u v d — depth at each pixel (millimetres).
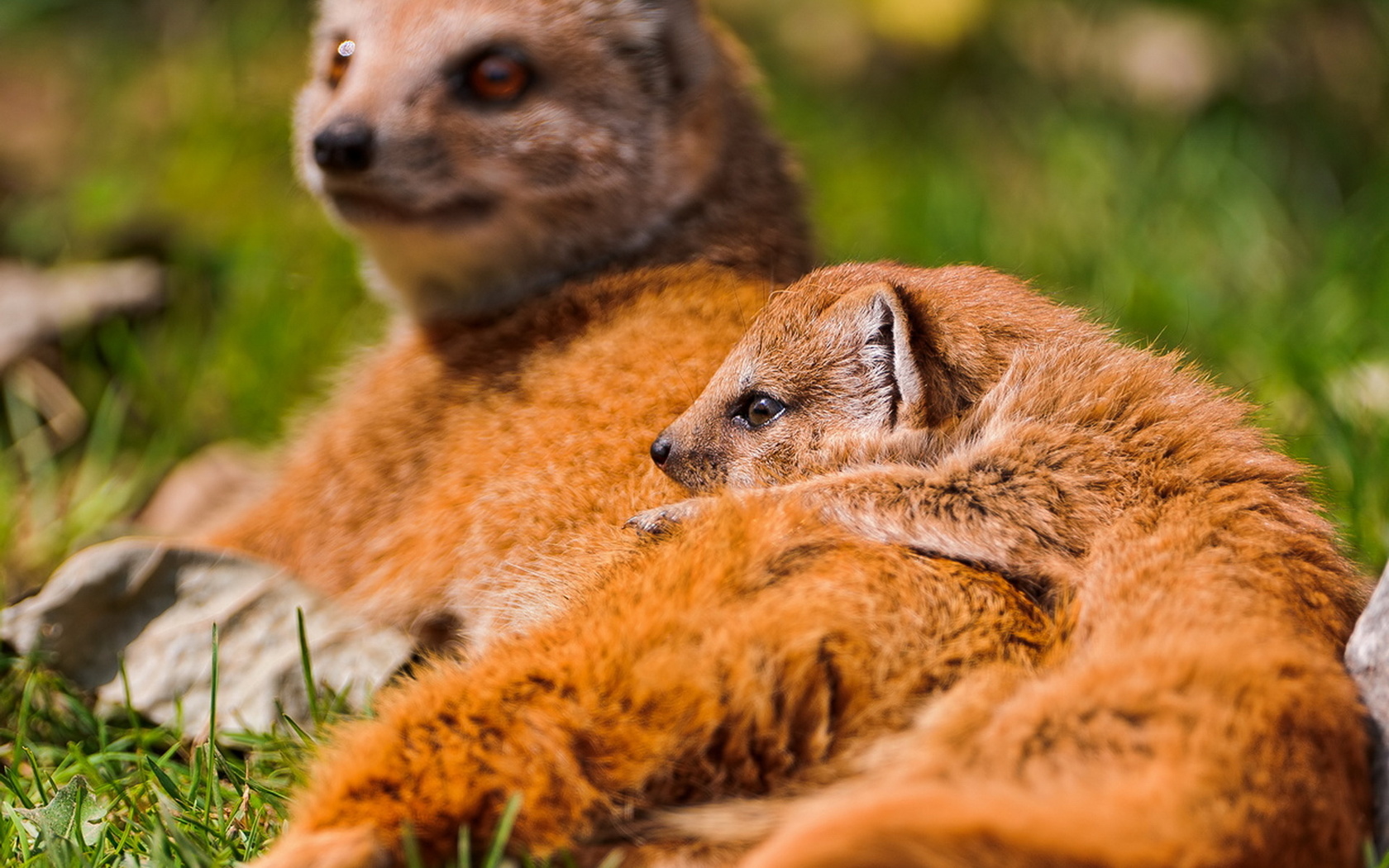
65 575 8062
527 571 7352
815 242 9898
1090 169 15898
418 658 7715
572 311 8523
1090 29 18203
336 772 5578
